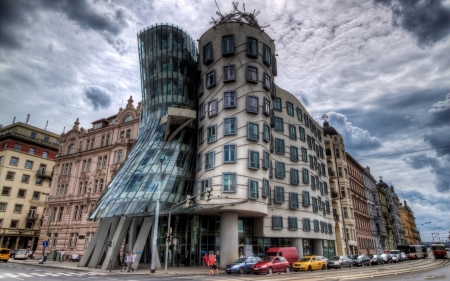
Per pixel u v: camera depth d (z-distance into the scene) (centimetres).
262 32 3809
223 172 3172
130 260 2766
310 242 4528
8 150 6431
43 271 2606
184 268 3095
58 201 5256
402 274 2303
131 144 4747
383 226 8819
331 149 6216
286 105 4622
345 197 5988
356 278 1997
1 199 6159
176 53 4322
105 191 3653
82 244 4588
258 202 3188
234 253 3009
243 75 3512
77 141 5631
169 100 4112
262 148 3388
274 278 2047
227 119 3372
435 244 6209
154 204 3130
